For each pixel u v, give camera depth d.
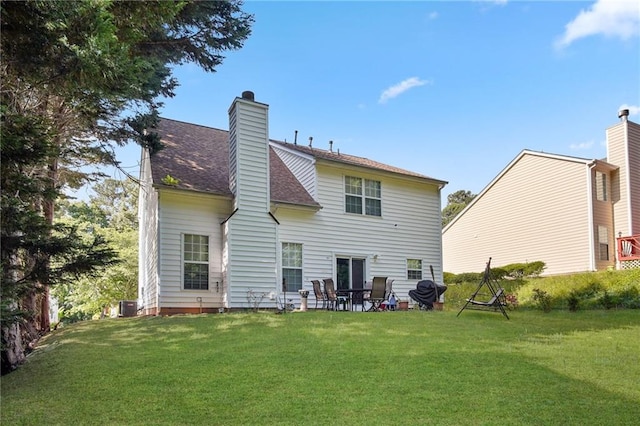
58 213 23.41
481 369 6.09
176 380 5.68
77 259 6.51
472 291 19.55
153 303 13.30
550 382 5.57
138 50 10.21
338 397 5.02
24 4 5.05
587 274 16.48
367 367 6.17
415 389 5.27
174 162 14.12
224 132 18.17
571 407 4.73
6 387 5.75
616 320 11.30
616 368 6.25
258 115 13.73
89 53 5.45
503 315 12.23
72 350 7.75
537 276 20.30
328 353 6.91
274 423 4.31
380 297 13.95
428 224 18.28
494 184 25.77
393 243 17.12
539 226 23.09
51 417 4.54
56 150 5.98
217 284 13.02
